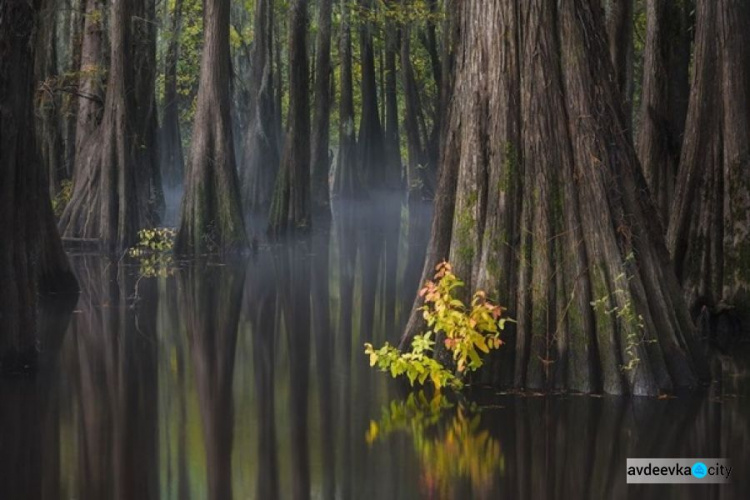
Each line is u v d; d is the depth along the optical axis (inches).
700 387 414.9
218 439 362.6
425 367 422.3
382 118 2009.1
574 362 406.6
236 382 446.9
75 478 324.2
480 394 410.0
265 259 920.9
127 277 785.6
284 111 2047.2
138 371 468.8
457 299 420.2
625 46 726.5
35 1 472.4
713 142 543.2
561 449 342.6
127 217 959.0
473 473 321.7
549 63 414.6
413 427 371.6
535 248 411.2
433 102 1936.5
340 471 325.4
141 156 1096.2
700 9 545.6
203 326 582.2
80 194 991.6
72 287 693.9
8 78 457.4
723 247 537.3
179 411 399.5
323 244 1068.5
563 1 417.1
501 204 416.2
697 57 547.2
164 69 1690.5
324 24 1347.2
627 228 408.5
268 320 603.8
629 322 401.7
